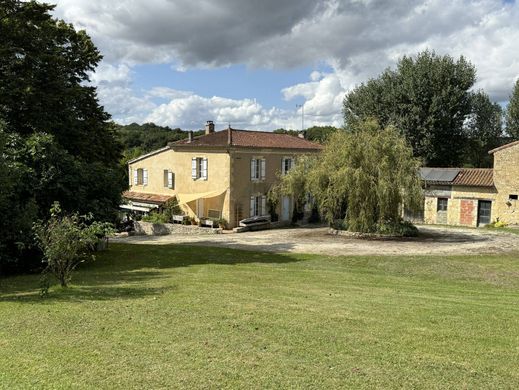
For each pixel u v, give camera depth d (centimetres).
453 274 1470
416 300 973
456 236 2450
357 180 2250
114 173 1814
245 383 507
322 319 766
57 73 2072
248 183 3297
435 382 518
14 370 538
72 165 1648
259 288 1080
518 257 1777
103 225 1247
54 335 667
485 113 4425
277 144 3534
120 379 515
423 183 2398
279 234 2742
